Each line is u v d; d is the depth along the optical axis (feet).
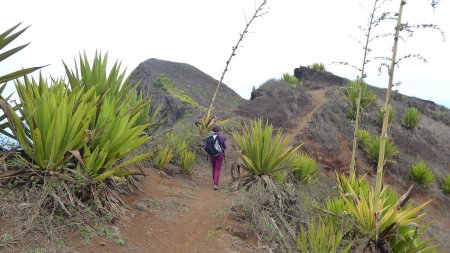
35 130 11.60
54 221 11.24
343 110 62.49
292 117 56.44
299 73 99.30
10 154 12.30
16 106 13.60
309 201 19.27
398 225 12.75
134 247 12.01
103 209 13.12
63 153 12.66
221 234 14.49
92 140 14.37
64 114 12.48
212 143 22.66
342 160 46.93
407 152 56.08
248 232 15.01
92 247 10.95
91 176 13.47
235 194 19.95
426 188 47.21
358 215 14.29
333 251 12.28
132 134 14.80
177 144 29.09
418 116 65.16
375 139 50.03
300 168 26.71
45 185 11.66
